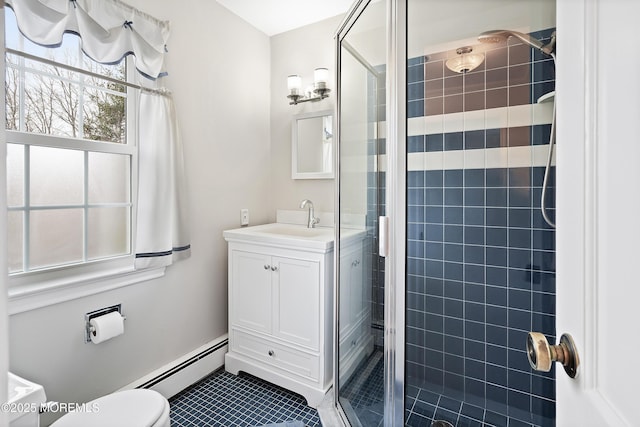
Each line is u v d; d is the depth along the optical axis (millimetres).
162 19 1784
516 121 1568
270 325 1935
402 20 1254
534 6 1482
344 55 1743
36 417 962
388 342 1332
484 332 1683
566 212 483
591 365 420
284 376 1876
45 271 1371
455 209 1716
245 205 2404
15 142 1274
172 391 1852
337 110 1830
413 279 1821
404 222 1285
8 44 1262
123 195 1678
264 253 1945
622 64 358
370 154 1463
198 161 2033
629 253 351
